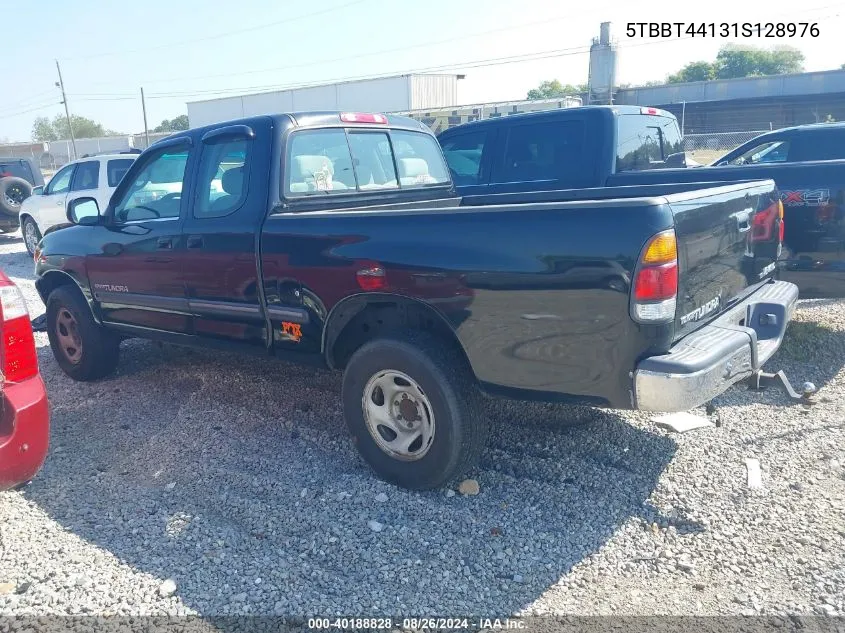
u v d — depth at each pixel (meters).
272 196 4.33
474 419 3.71
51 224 14.16
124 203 5.35
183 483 4.12
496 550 3.38
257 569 3.25
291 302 4.21
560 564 3.28
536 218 3.29
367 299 3.89
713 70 66.31
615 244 3.08
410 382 3.75
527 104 23.72
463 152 8.33
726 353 3.28
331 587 3.12
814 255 5.97
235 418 5.05
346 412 4.09
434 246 3.58
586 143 7.40
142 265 5.08
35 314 8.67
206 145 4.70
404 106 31.53
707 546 3.38
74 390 5.80
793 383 5.42
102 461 4.46
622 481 3.97
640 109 7.89
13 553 3.41
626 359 3.16
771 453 4.25
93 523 3.69
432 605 3.01
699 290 3.44
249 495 3.94
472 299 3.49
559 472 4.09
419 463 3.81
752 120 36.44
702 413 4.85
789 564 3.23
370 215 3.83
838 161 5.81
